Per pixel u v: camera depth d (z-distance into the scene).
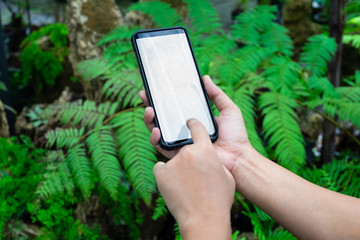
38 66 3.30
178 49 0.90
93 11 2.06
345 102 1.43
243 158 0.80
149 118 0.83
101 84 1.96
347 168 1.46
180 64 0.89
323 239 0.65
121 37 1.65
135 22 2.19
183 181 0.60
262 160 0.79
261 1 4.30
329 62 1.81
